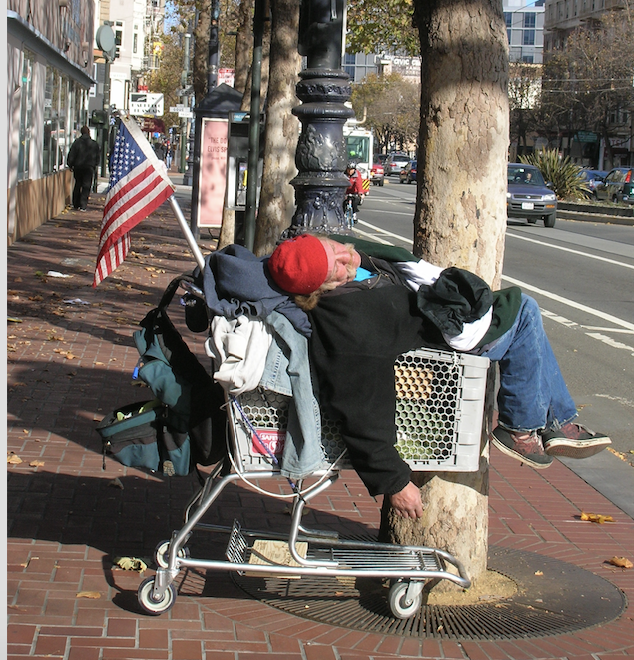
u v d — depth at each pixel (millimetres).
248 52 21062
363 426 3727
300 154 6344
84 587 4250
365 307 3777
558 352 10992
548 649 3955
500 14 4391
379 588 4535
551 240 24828
